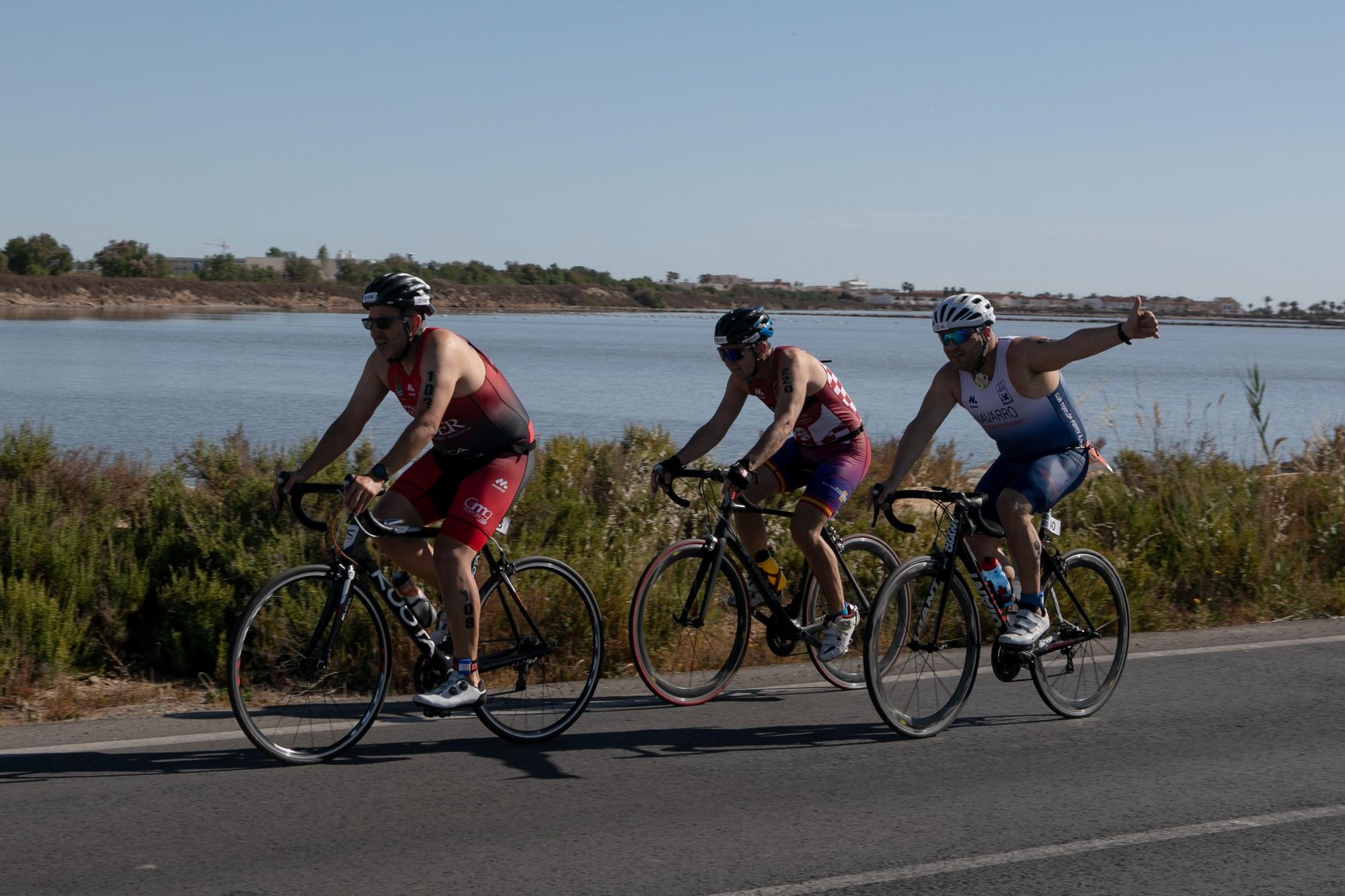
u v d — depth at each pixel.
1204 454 11.77
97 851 3.82
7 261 141.75
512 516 7.95
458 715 5.62
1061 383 5.54
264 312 150.88
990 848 3.99
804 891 3.62
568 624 5.57
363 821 4.14
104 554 6.79
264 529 7.05
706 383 39.47
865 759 5.02
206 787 4.48
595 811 4.31
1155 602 8.33
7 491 7.41
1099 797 4.53
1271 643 7.49
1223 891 3.68
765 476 6.16
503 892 3.56
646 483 9.12
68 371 36.84
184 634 6.29
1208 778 4.78
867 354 79.94
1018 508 5.36
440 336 4.78
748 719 5.66
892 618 5.50
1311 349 124.44
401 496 5.09
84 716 5.52
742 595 6.05
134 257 159.25
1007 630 5.51
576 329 127.31
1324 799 4.54
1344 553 9.55
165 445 17.72
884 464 11.41
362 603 5.01
